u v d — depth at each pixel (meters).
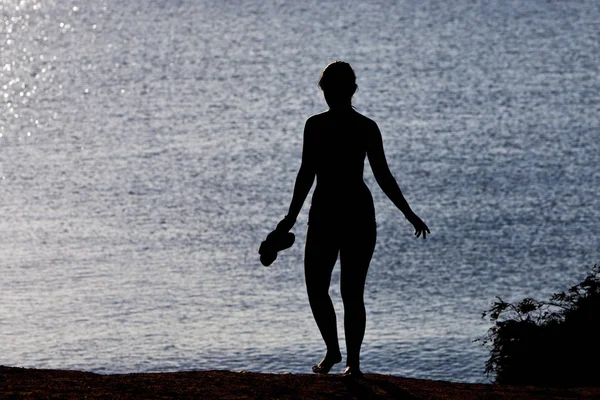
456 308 157.75
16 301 166.50
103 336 141.50
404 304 161.12
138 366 124.62
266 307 158.62
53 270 192.12
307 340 133.62
